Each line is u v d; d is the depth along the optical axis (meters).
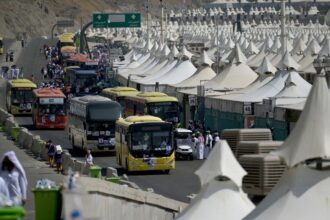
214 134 112.81
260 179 54.41
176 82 165.25
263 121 109.38
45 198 48.03
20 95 164.38
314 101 48.22
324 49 175.00
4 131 138.38
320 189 46.41
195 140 112.75
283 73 124.75
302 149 47.09
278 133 104.44
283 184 47.41
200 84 143.00
